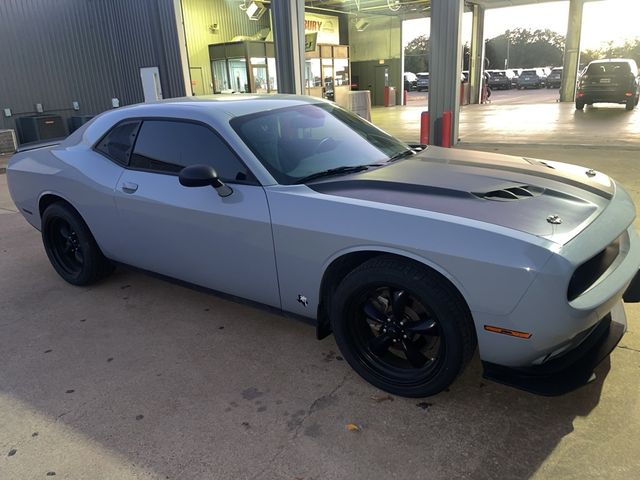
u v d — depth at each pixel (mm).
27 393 2961
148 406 2783
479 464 2258
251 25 22031
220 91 19688
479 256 2225
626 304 3578
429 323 2545
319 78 21906
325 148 3324
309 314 2984
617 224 2541
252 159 3021
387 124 17469
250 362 3174
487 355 2381
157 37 14180
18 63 14352
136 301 4145
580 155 9312
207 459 2371
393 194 2707
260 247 2975
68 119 15492
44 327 3766
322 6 24625
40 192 4336
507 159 3492
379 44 28234
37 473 2336
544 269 2111
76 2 15125
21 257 5371
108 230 3889
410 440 2428
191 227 3266
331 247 2666
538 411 2582
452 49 10125
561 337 2201
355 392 2818
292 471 2273
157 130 3531
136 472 2314
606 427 2430
